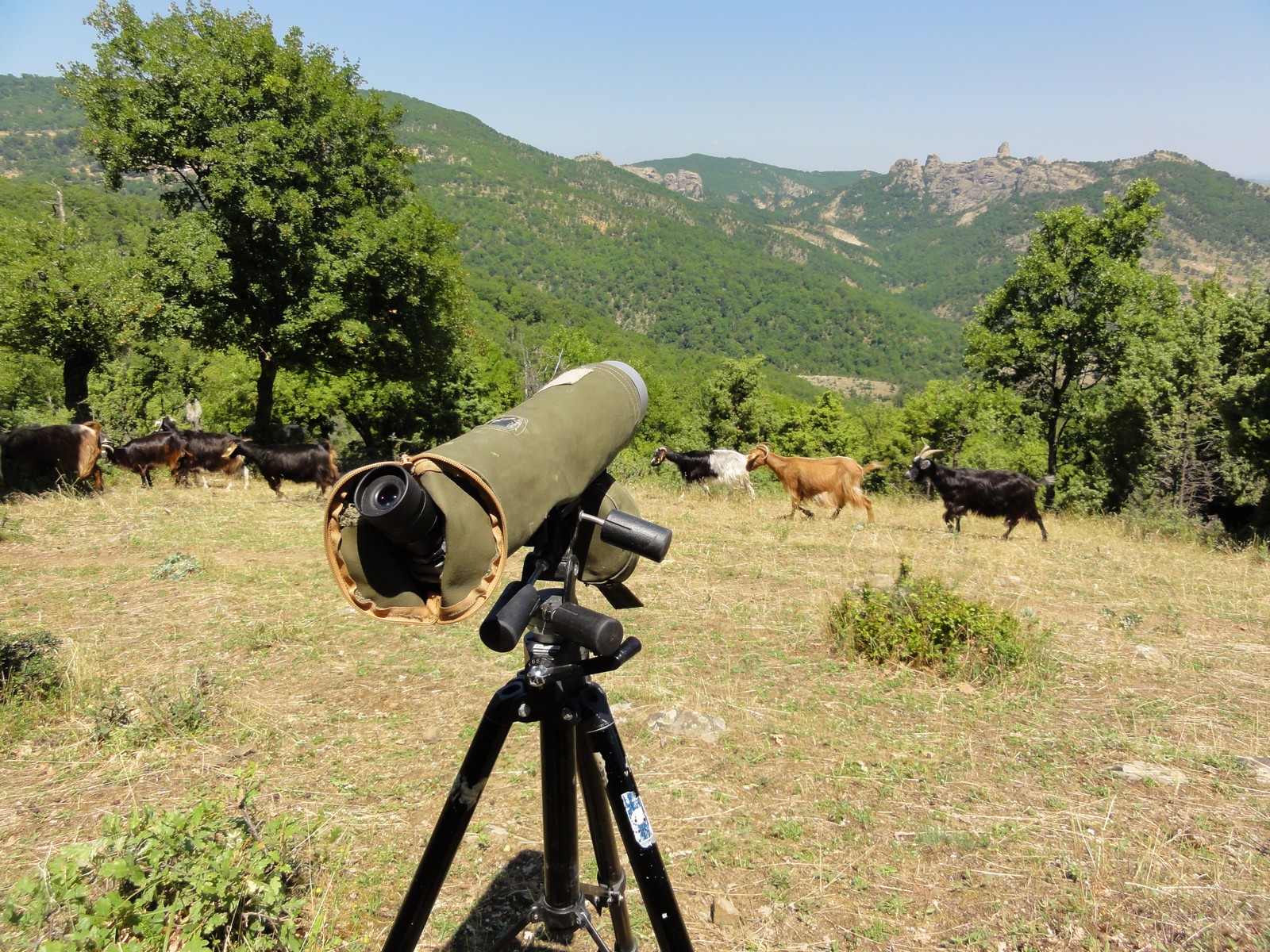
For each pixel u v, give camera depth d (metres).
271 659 5.89
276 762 4.28
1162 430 26.34
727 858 3.40
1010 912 3.04
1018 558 9.92
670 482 17.72
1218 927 2.92
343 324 20.09
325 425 36.66
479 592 1.70
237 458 15.45
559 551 2.10
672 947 2.07
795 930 2.96
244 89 20.20
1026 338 29.70
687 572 8.62
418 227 21.66
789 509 14.48
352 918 2.97
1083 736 4.61
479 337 36.97
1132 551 10.70
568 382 2.27
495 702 2.05
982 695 5.25
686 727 4.62
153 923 2.44
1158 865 3.30
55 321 16.77
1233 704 5.11
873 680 5.50
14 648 5.40
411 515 1.54
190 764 4.26
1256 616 7.20
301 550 9.66
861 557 9.61
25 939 2.57
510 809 3.78
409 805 3.83
